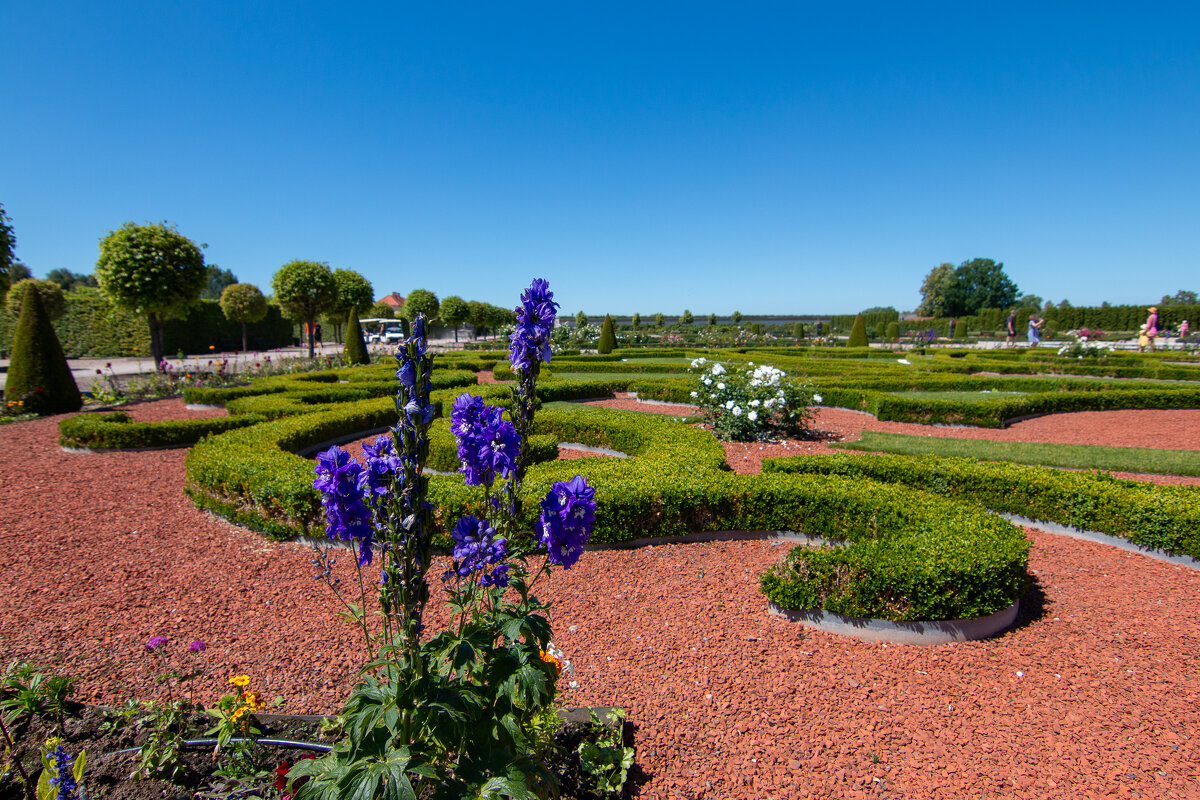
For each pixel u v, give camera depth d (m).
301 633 4.02
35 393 12.66
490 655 2.11
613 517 5.36
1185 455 8.33
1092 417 11.96
